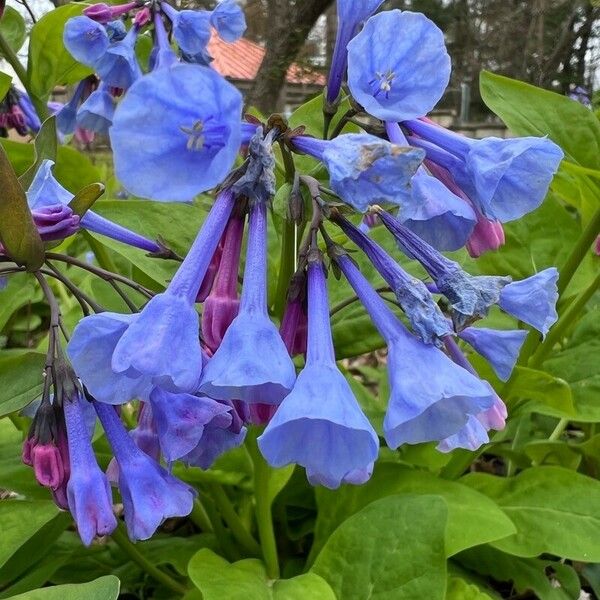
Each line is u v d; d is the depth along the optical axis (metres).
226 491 0.18
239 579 0.12
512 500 0.15
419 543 0.12
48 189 0.10
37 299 0.26
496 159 0.09
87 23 0.16
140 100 0.07
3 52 0.18
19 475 0.14
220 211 0.08
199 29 0.17
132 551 0.15
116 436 0.09
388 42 0.08
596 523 0.14
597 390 0.16
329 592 0.12
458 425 0.08
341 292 0.14
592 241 0.15
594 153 0.15
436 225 0.09
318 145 0.08
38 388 0.10
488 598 0.13
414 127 0.09
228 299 0.09
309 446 0.08
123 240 0.11
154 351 0.07
